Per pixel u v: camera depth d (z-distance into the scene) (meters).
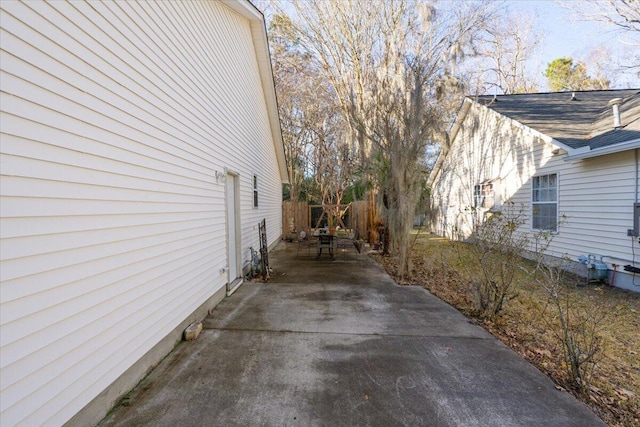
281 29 14.49
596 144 5.99
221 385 2.56
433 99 7.66
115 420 2.13
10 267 1.55
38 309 1.69
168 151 3.31
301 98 18.55
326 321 4.04
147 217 2.86
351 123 9.88
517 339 3.54
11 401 1.53
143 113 2.84
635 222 5.36
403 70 7.14
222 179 5.21
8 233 1.55
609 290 5.56
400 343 3.39
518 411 2.26
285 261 8.61
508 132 9.21
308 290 5.60
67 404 1.86
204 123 4.41
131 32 2.68
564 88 18.22
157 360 2.94
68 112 1.95
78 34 2.05
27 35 1.67
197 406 2.29
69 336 1.90
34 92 1.71
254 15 6.60
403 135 6.84
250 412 2.22
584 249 6.45
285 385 2.57
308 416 2.18
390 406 2.30
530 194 8.16
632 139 5.16
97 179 2.20
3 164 1.53
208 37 4.67
